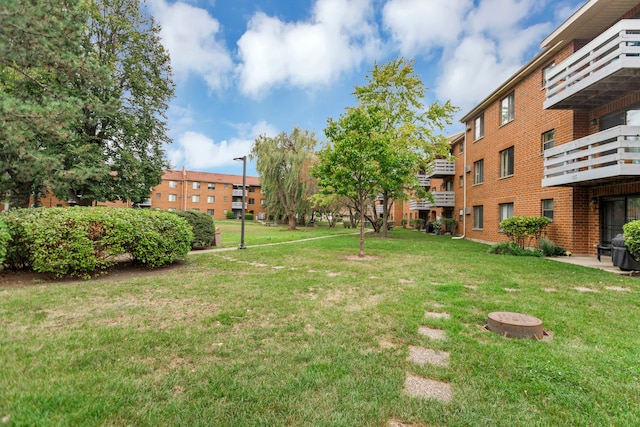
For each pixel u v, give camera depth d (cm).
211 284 584
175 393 224
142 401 213
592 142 862
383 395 226
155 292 522
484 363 275
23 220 619
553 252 1048
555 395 227
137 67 1692
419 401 219
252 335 337
